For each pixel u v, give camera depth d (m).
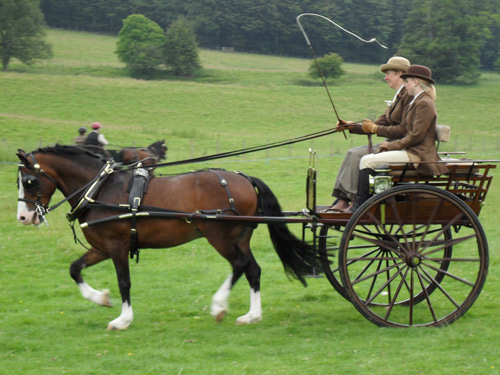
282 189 18.88
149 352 5.91
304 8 101.62
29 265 9.98
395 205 6.45
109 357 5.81
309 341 6.22
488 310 7.28
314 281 9.08
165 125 44.50
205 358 5.77
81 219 6.93
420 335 6.25
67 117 45.22
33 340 6.42
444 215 6.61
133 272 9.60
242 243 7.10
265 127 45.56
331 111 53.41
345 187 6.78
